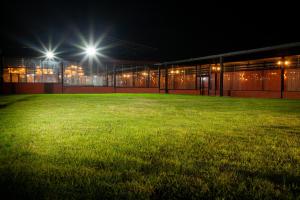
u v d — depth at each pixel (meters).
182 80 26.89
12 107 9.40
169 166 2.69
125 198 1.97
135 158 2.96
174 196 2.00
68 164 2.75
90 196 2.00
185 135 4.27
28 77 24.06
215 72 24.11
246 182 2.29
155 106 10.23
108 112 7.83
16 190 2.11
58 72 25.12
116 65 28.23
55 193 2.05
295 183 2.28
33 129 4.77
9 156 3.03
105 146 3.50
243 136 4.25
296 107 10.02
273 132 4.63
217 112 8.00
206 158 2.99
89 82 26.61
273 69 19.28
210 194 2.04
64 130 4.68
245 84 21.75
